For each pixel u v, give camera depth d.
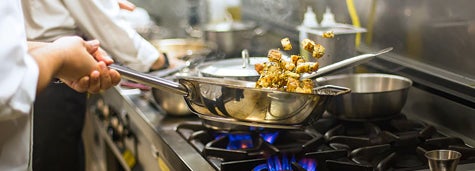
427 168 1.38
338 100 1.60
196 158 1.47
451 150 1.36
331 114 1.64
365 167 1.35
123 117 2.04
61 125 2.23
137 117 1.86
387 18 1.86
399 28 1.82
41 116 2.18
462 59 1.62
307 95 1.33
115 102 2.15
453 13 1.63
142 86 2.05
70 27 1.95
